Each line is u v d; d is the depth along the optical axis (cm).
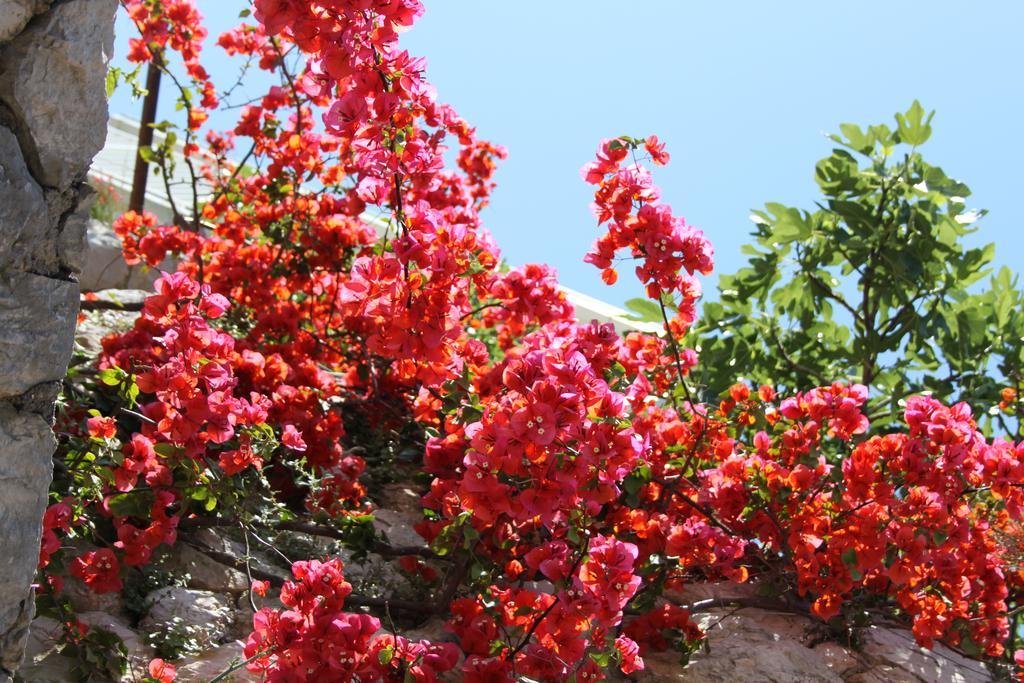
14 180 162
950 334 507
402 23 261
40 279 170
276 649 247
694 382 476
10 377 168
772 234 537
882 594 371
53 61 164
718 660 324
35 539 176
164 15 511
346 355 443
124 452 284
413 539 368
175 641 275
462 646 288
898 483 328
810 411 353
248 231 486
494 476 260
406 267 284
